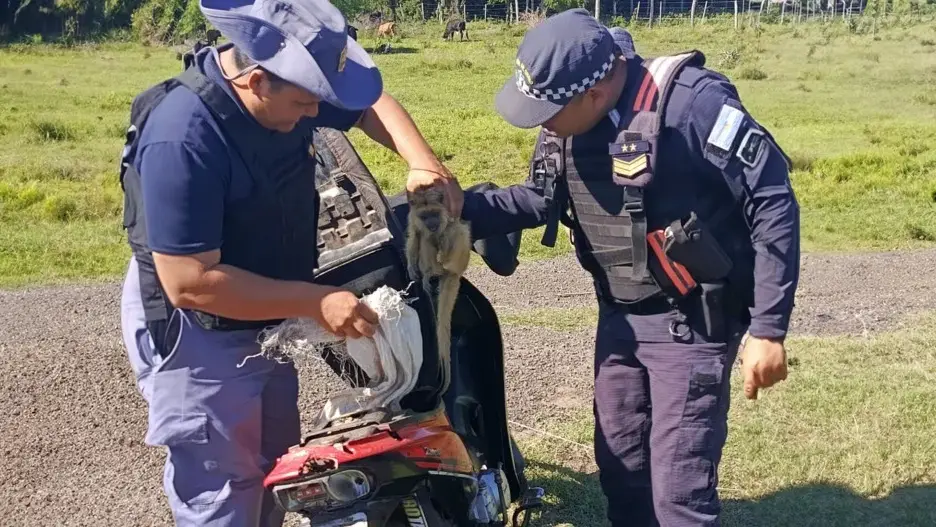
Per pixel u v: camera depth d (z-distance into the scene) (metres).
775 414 4.54
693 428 2.93
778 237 2.72
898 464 4.02
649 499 3.21
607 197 2.94
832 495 3.81
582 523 3.66
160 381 2.62
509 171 15.58
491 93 27.23
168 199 2.35
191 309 2.46
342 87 2.41
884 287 8.02
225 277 2.38
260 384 2.65
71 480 4.10
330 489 2.37
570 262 9.54
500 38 47.78
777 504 3.75
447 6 62.25
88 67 35.25
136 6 53.19
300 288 2.40
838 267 8.95
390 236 2.66
